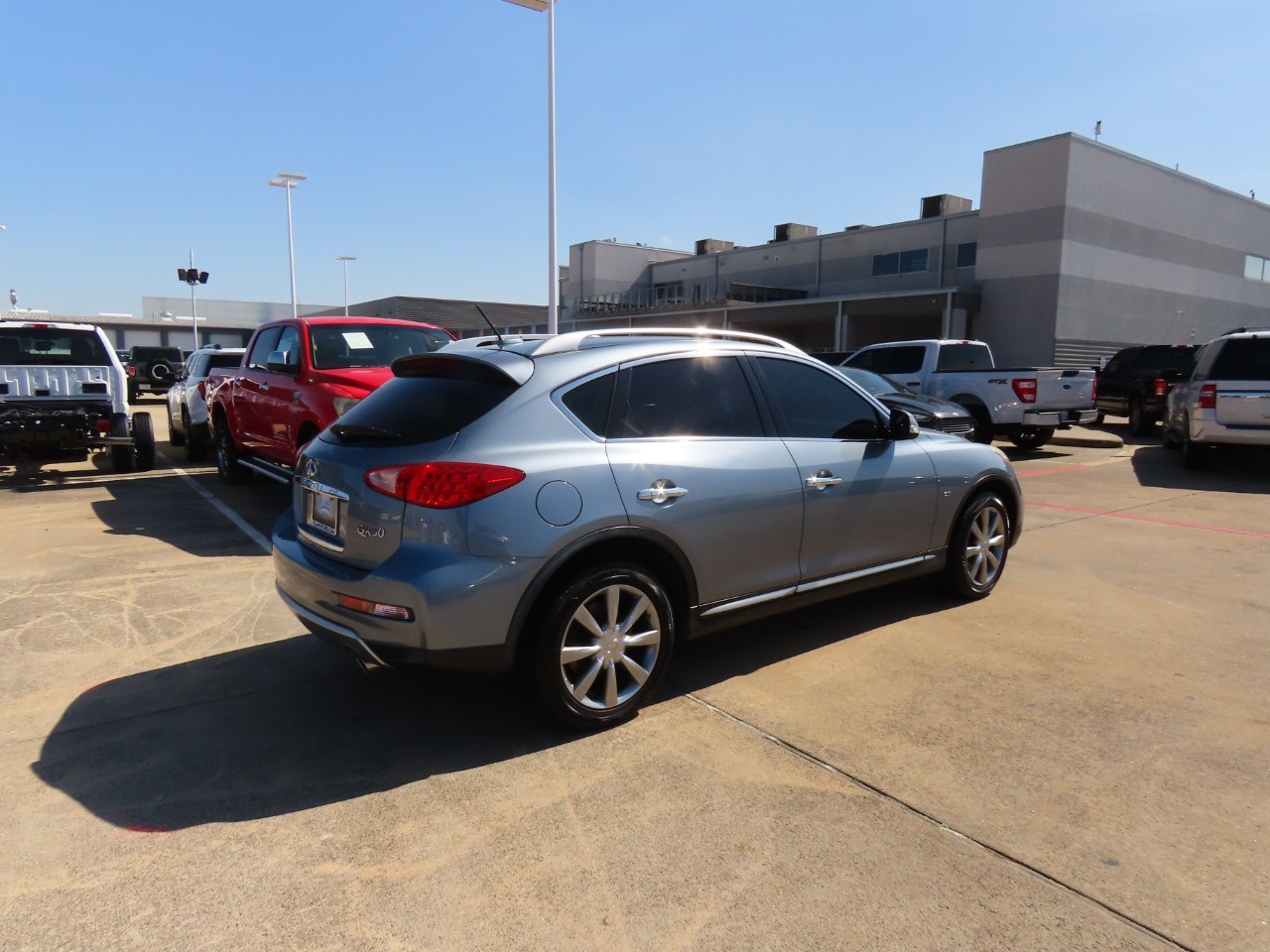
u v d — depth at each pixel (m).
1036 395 12.14
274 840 2.69
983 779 3.06
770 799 2.93
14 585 5.52
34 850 2.63
